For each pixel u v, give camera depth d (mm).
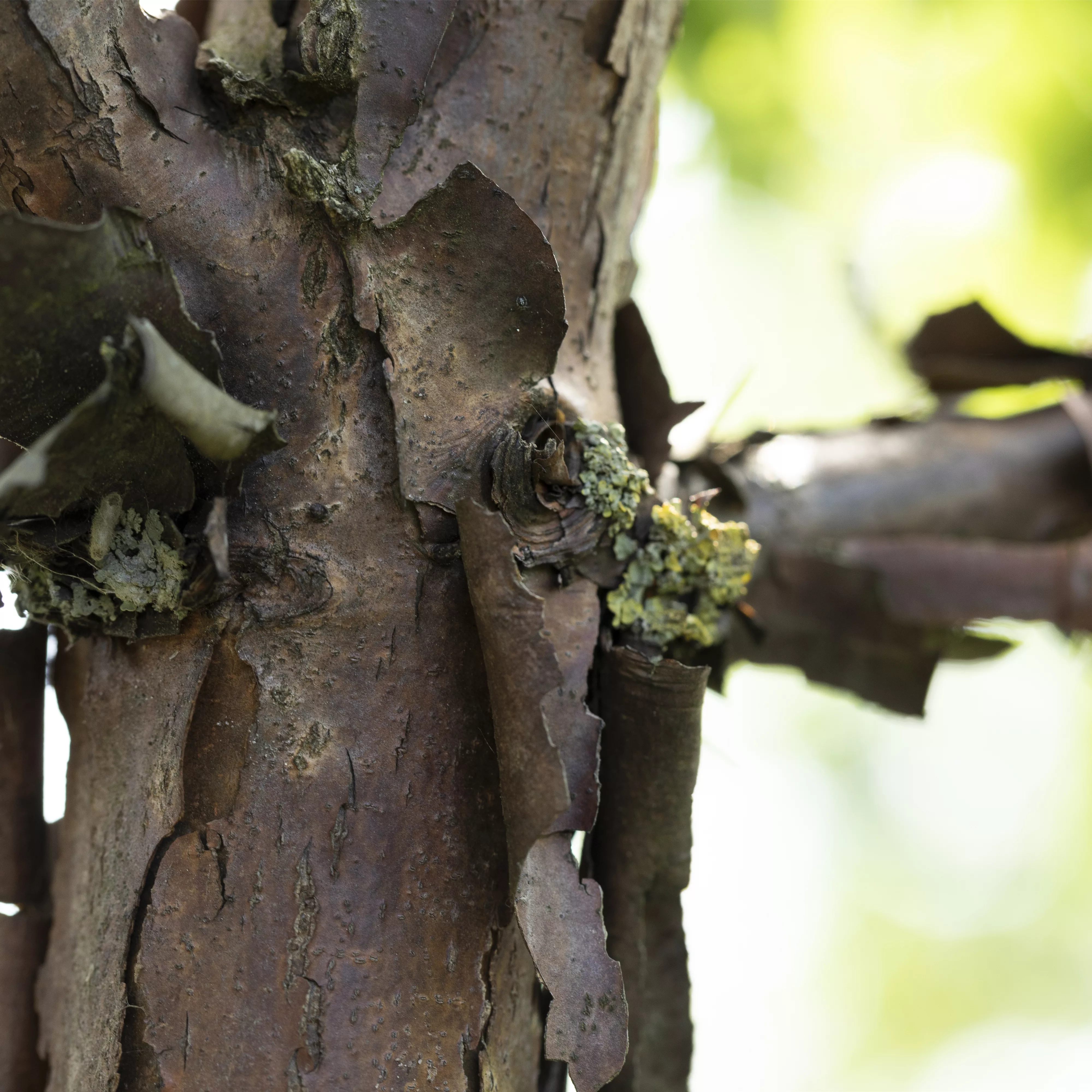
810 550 1156
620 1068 1061
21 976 1108
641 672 1079
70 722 1105
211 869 1069
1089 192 1899
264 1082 1065
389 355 1072
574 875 1067
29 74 1066
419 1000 1069
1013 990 3338
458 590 1074
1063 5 1757
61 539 1064
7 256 1044
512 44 1089
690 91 1867
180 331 1057
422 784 1071
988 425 1187
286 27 1085
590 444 1088
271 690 1070
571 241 1098
